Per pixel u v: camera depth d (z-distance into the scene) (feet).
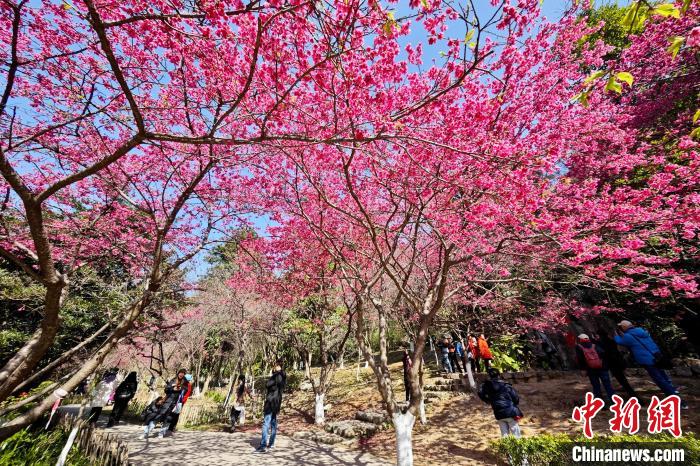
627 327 21.49
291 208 24.81
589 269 19.42
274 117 13.28
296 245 29.37
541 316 33.86
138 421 38.73
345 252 28.07
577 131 22.17
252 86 14.42
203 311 50.47
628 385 23.08
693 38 7.30
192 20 11.79
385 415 29.99
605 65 26.55
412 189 17.79
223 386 82.43
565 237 15.64
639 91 30.60
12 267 34.04
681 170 16.30
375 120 12.35
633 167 25.18
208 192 22.79
